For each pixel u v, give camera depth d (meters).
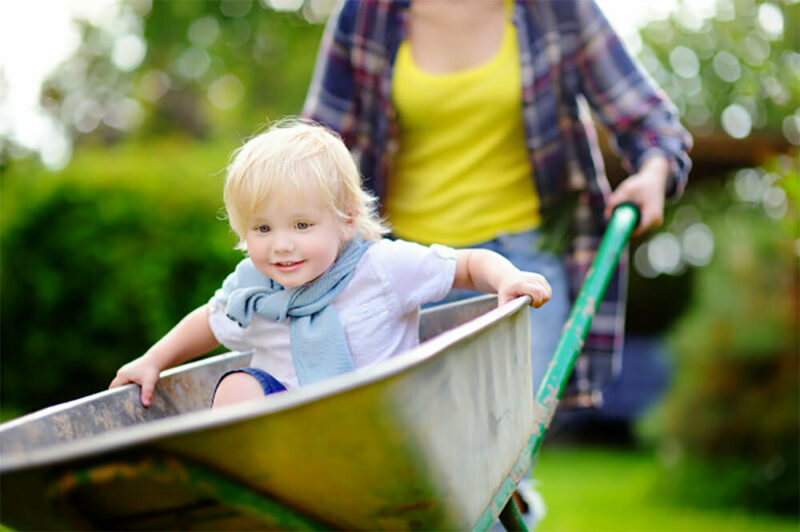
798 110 6.64
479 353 1.71
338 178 2.23
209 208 8.99
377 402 1.41
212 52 23.42
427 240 3.15
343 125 3.30
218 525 1.54
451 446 1.59
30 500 1.44
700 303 8.29
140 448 1.37
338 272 2.22
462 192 3.12
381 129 3.21
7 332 9.24
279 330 2.24
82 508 1.48
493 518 1.85
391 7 3.20
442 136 3.14
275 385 2.13
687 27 13.28
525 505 2.89
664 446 8.04
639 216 2.99
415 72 3.15
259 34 23.42
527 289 2.10
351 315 2.21
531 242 3.13
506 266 2.21
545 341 3.05
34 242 9.06
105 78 25.14
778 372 7.67
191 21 23.84
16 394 9.40
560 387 2.37
